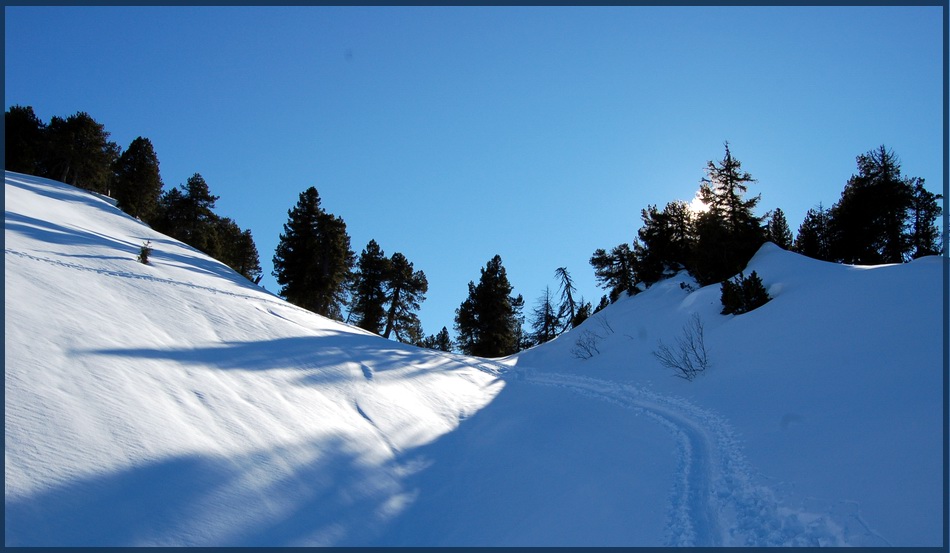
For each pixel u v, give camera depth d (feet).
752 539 18.53
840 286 49.90
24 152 134.31
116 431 18.52
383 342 58.59
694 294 70.44
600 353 65.57
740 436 29.76
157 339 30.01
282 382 31.42
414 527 21.63
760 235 82.64
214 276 61.05
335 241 112.57
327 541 18.57
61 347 22.91
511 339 132.26
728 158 91.81
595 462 29.27
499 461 30.19
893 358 32.17
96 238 57.82
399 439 30.58
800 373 36.22
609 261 122.83
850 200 93.76
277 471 21.27
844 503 18.83
